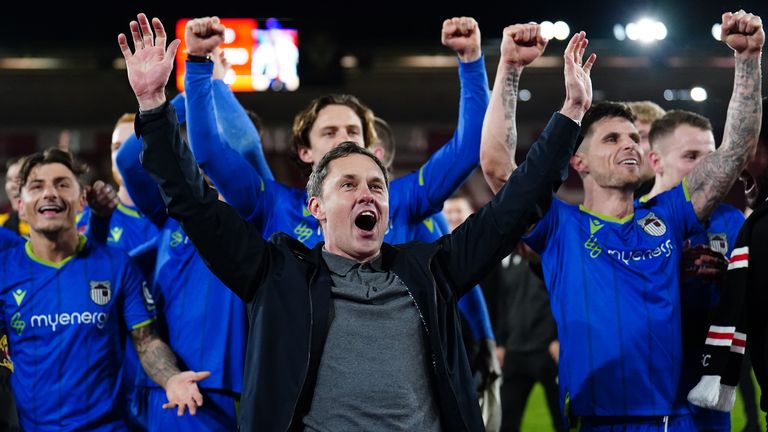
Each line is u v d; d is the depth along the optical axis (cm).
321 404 280
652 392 360
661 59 1691
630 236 374
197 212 291
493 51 1756
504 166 365
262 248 299
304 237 396
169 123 289
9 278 412
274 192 409
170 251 430
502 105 365
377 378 280
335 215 302
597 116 387
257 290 297
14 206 596
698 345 390
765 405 332
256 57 1656
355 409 278
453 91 2009
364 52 1938
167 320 427
